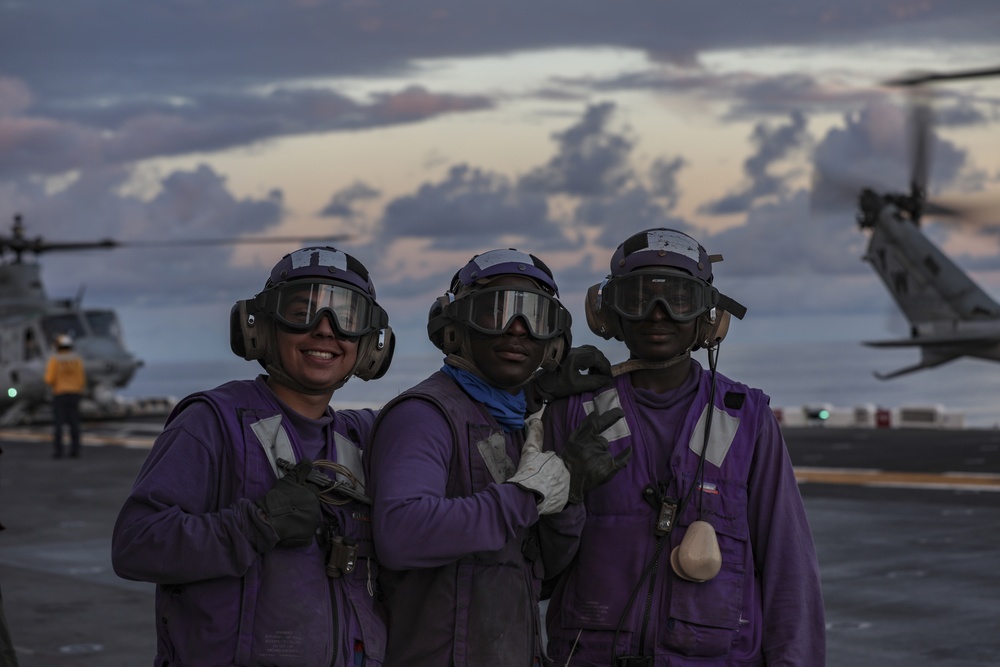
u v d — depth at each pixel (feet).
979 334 67.87
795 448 51.78
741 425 8.92
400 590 8.34
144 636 20.15
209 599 7.78
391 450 8.21
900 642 18.72
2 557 28.84
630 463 8.84
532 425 8.64
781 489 8.89
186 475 7.91
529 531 8.54
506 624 8.23
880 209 72.49
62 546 30.48
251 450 8.05
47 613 22.04
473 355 8.54
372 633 8.16
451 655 8.16
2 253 93.20
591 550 8.81
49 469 51.47
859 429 61.82
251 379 8.59
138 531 7.66
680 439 8.84
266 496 7.73
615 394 9.02
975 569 24.56
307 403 8.48
